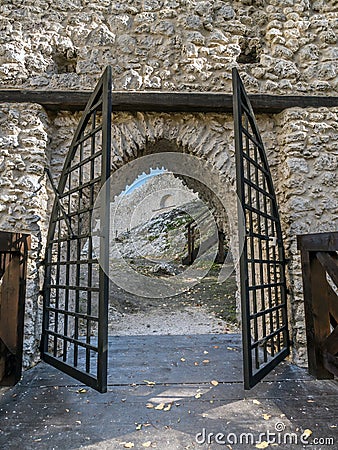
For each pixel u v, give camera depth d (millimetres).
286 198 3219
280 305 2898
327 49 3428
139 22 3404
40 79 3211
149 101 3158
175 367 2719
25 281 2588
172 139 3371
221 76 3357
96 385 2207
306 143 3219
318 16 3490
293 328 2986
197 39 3387
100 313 2156
